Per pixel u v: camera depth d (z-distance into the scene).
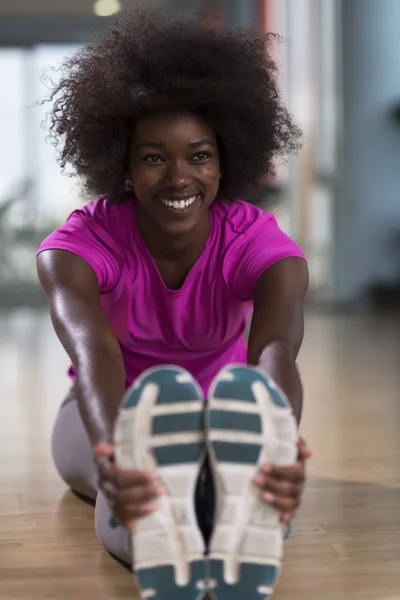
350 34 7.61
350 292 7.80
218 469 1.18
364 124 7.70
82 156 1.74
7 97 8.39
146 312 1.75
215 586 1.21
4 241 8.31
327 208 7.74
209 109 1.59
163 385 1.16
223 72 1.61
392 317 6.87
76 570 1.65
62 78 1.75
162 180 1.57
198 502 1.32
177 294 1.72
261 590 1.21
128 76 1.60
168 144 1.56
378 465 2.44
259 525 1.20
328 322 6.57
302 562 1.68
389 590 1.55
